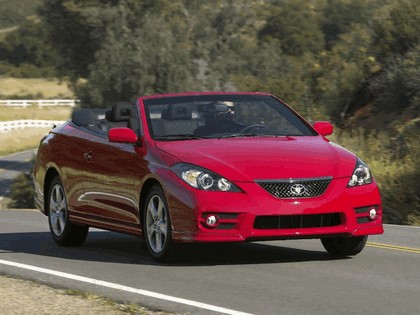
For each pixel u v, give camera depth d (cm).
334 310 1659
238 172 2122
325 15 19875
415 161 4025
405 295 1795
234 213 2094
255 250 2456
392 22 6169
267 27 19762
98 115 2745
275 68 10475
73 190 2630
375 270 2103
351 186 2161
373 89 5778
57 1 14862
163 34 10312
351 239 2284
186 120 2381
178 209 2138
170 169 2183
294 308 1678
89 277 2066
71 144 2656
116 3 14262
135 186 2311
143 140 2334
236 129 2373
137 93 10106
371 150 4556
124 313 1666
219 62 10594
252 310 1664
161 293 1844
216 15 12194
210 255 2370
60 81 15288
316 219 2127
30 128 18312
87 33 14650
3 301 1797
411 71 5462
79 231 2681
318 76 6544
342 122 5934
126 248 2623
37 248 2681
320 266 2164
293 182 2112
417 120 4891
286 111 2484
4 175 13150
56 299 1808
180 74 10038
